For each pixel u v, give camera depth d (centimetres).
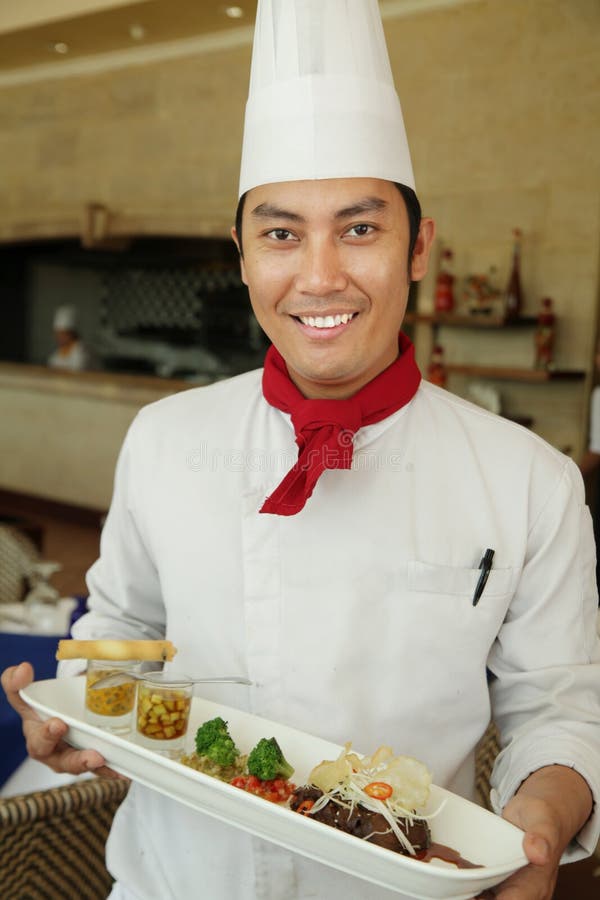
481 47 548
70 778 192
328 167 105
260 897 115
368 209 106
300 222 106
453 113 562
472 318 539
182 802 108
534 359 534
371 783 100
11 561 336
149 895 121
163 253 791
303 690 116
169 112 708
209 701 122
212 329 798
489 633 115
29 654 235
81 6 646
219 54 674
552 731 108
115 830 128
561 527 115
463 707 116
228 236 690
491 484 117
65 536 728
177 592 125
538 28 526
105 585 138
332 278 104
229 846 116
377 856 91
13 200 830
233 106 670
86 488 784
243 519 121
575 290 522
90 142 763
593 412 490
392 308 109
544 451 119
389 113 112
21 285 948
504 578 114
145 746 120
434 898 91
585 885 209
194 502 125
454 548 115
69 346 837
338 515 118
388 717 115
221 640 121
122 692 125
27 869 163
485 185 552
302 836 97
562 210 524
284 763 108
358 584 116
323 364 109
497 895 94
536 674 113
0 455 853
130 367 863
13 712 199
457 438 120
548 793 100
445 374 568
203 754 113
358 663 115
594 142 510
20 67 801
